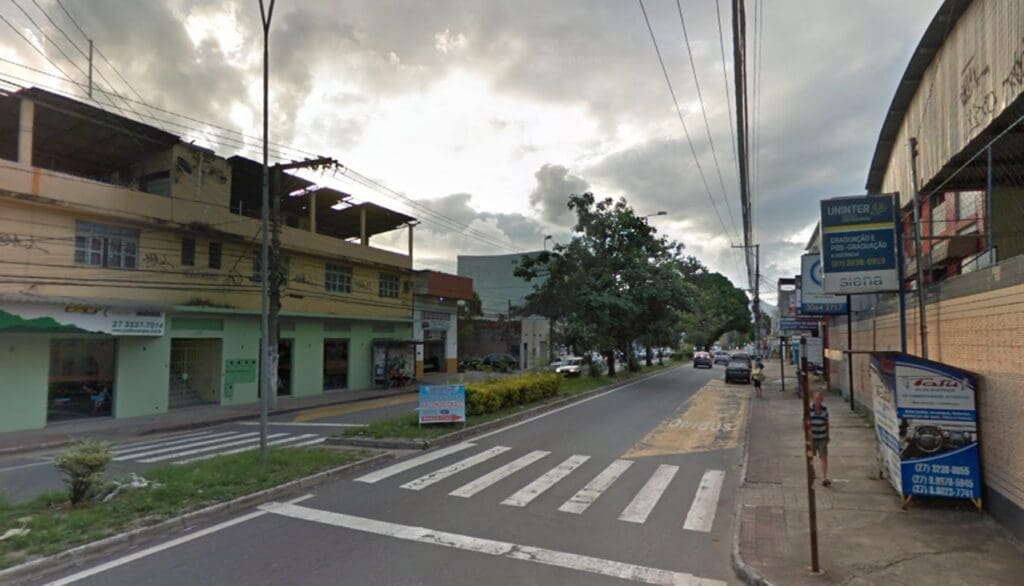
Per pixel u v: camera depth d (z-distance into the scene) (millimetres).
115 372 19547
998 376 7293
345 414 20891
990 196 9344
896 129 17203
